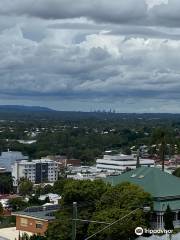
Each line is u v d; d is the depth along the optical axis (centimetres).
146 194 10900
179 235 10156
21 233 13138
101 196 11006
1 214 17612
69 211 11044
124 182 11312
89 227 10244
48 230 10931
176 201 12438
